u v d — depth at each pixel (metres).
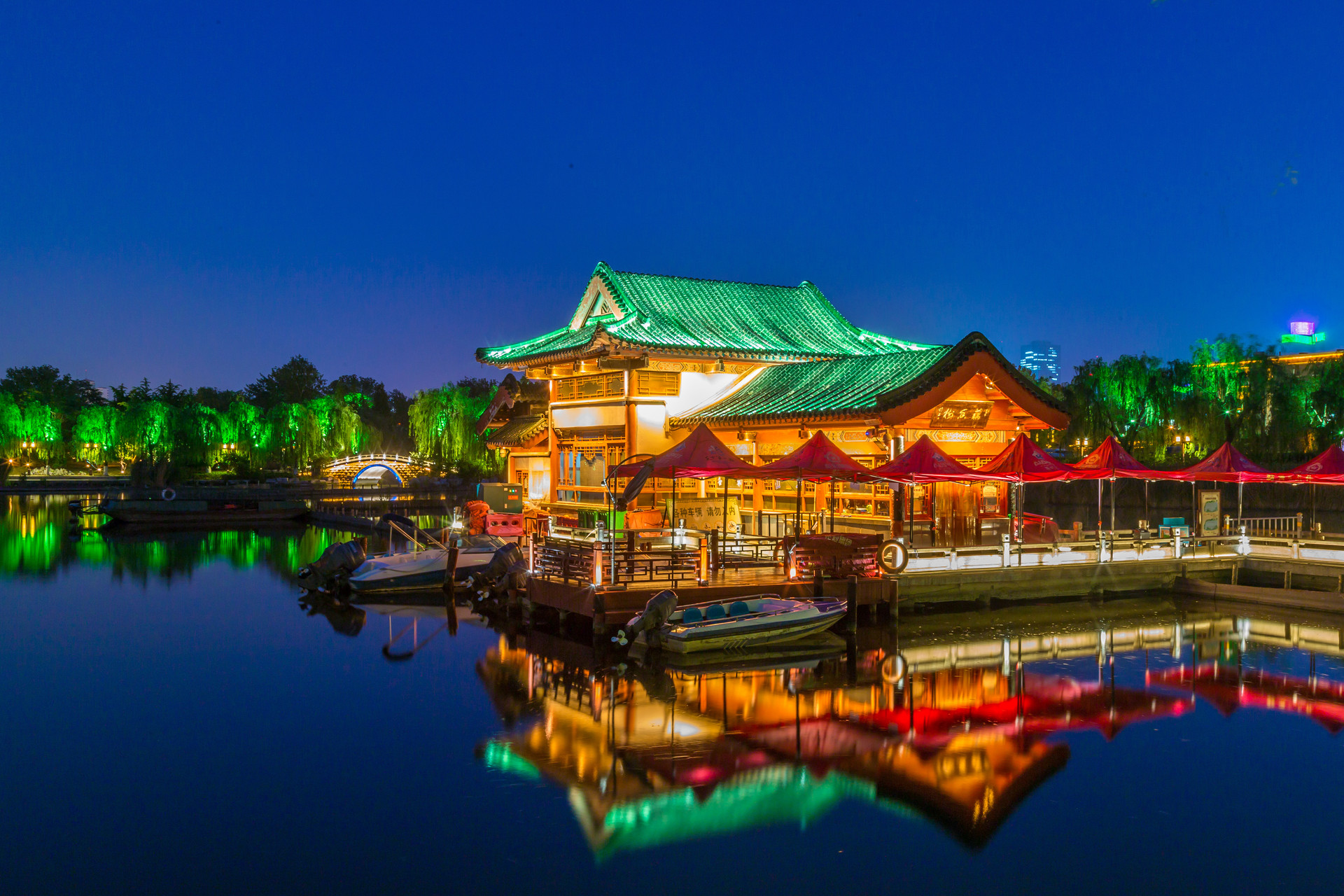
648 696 21.72
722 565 29.41
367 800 15.73
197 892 12.77
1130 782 16.45
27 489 102.00
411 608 33.91
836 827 14.73
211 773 16.98
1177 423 58.25
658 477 33.28
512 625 30.44
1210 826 14.72
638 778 16.59
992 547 31.98
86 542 58.94
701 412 40.06
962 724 19.52
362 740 18.75
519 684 22.88
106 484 109.75
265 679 23.50
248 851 13.93
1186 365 58.53
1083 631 28.56
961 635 27.91
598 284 43.75
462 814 15.16
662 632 25.58
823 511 35.25
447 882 13.03
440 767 17.17
